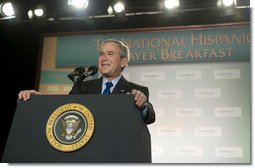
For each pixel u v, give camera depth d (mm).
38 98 1779
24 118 1744
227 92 4871
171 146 4773
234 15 4984
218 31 5156
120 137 1618
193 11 5312
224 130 4730
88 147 1616
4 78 5680
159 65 5121
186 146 4746
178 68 5070
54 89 5254
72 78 2217
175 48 5168
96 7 5273
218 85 4914
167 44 5203
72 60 5344
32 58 5789
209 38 5141
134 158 1577
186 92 4945
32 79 5727
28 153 1663
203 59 5059
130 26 5523
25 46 5812
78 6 5125
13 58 5762
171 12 5031
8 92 5656
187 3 5199
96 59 5301
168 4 4992
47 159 1630
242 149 4633
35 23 5309
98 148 1609
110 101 1702
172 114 4887
